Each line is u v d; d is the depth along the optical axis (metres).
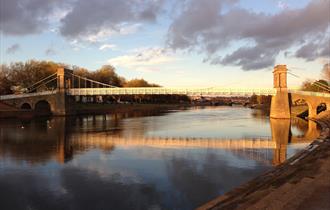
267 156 37.06
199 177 27.78
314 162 28.09
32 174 29.03
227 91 113.88
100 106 143.88
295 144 46.62
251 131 63.94
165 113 132.50
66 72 117.31
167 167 31.45
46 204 21.89
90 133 59.25
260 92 107.75
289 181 22.11
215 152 39.81
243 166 31.77
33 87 125.38
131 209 21.02
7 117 90.44
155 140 50.69
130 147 43.66
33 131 61.59
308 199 18.09
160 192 24.00
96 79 156.00
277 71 106.25
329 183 21.09
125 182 26.52
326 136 48.75
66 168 31.20
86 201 22.34
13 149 41.56
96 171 30.03
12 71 125.19
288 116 103.62
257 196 19.28
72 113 117.06
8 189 24.92
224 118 102.81
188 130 65.50
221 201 19.22
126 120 92.19
